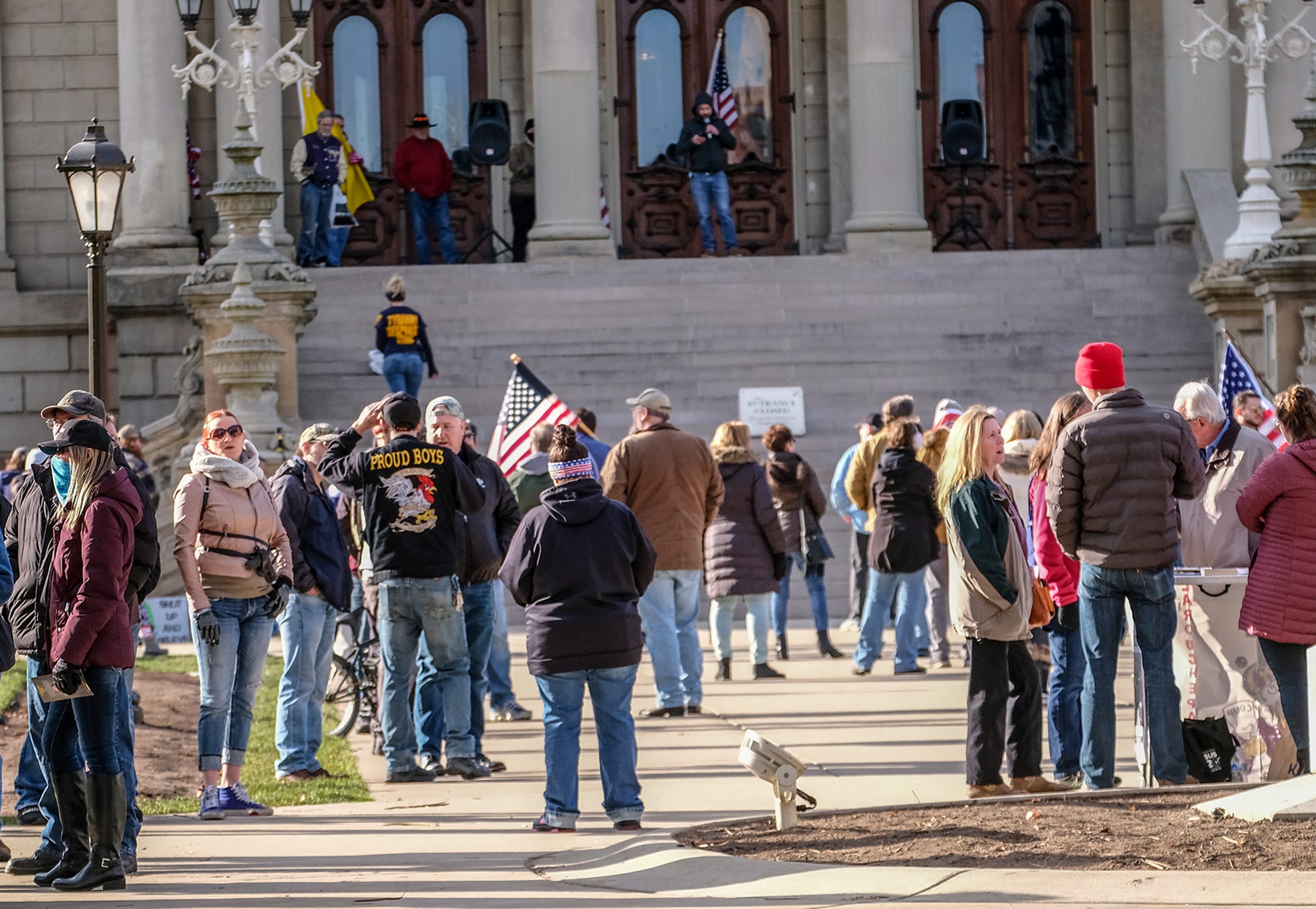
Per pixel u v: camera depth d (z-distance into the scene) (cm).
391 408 3212
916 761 3198
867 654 4559
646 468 3859
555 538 2605
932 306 7706
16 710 4141
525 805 2939
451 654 3262
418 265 8575
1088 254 8025
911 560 4466
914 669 4541
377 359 6488
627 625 2605
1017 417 3362
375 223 9512
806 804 2653
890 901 1939
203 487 2912
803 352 7469
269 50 8612
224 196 6600
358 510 3500
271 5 8625
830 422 7131
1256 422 3828
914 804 2583
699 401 7256
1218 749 2756
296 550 3234
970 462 2738
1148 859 2084
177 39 8331
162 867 2441
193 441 6675
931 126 9794
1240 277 7169
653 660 3891
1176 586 2827
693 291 7700
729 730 3653
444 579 3212
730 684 4444
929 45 9788
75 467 2281
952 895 1942
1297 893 1853
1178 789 2561
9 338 8694
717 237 9650
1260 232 7294
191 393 6675
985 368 7469
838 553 6544
